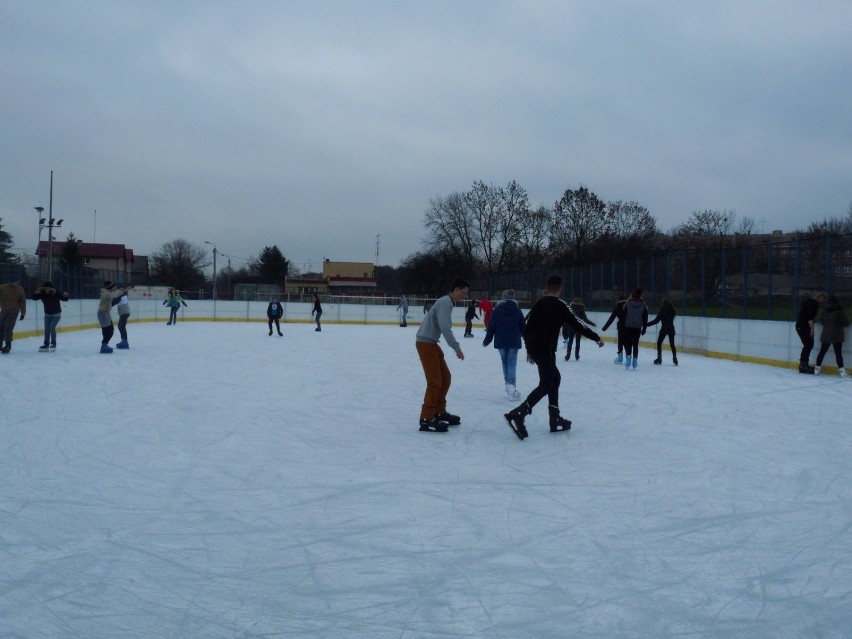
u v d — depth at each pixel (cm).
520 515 516
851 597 380
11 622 345
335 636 334
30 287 2336
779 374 1509
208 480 608
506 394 1149
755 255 1841
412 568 416
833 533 482
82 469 638
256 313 4038
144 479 609
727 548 452
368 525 493
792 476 631
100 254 7012
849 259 1511
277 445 750
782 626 346
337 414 948
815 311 1506
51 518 502
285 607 364
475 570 413
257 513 518
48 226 4150
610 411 984
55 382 1204
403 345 2331
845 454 719
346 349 2130
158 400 1042
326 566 418
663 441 779
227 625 344
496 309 1082
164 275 8444
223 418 907
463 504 543
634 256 5500
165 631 338
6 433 785
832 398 1128
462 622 348
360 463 671
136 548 446
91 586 388
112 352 1780
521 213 6159
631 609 363
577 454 712
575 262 5747
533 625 345
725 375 1477
